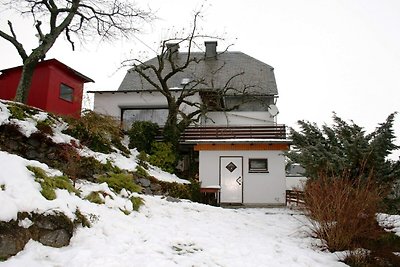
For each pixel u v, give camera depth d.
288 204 15.18
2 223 4.26
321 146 10.18
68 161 9.67
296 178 21.14
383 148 9.30
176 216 8.41
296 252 6.51
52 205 5.06
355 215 6.99
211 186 15.05
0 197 4.46
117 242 5.43
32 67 14.04
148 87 22.81
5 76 16.67
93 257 4.63
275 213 11.46
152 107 19.80
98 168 10.52
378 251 7.02
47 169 6.32
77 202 5.80
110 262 4.55
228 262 5.47
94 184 8.68
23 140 9.71
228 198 15.75
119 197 7.60
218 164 16.08
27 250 4.41
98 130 12.47
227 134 16.61
